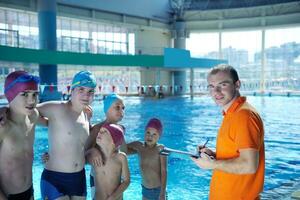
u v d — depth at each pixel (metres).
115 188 2.63
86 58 16.95
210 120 12.18
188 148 7.80
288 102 18.33
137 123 11.30
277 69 26.00
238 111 1.90
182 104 17.44
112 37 23.22
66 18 19.52
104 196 2.63
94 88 2.62
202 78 28.44
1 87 16.89
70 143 2.57
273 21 23.50
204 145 2.29
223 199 2.02
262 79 25.45
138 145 3.36
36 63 15.49
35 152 7.17
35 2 17.47
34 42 18.88
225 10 24.31
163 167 3.22
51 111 2.56
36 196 4.43
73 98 2.60
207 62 21.92
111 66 18.38
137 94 22.53
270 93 22.34
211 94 2.03
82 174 2.68
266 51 25.97
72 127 2.58
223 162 1.89
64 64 16.25
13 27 18.17
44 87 15.64
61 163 2.56
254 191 1.95
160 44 25.58
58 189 2.54
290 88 25.59
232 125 1.89
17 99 2.10
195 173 5.67
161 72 24.58
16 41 16.44
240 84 2.01
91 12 20.47
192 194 4.71
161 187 3.23
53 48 16.34
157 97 21.19
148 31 24.69
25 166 2.25
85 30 21.91
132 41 24.12
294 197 3.08
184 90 24.44
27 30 18.73
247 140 1.80
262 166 1.94
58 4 18.62
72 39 19.19
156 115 13.36
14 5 16.64
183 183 5.18
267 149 7.55
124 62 18.20
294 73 25.56
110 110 2.83
